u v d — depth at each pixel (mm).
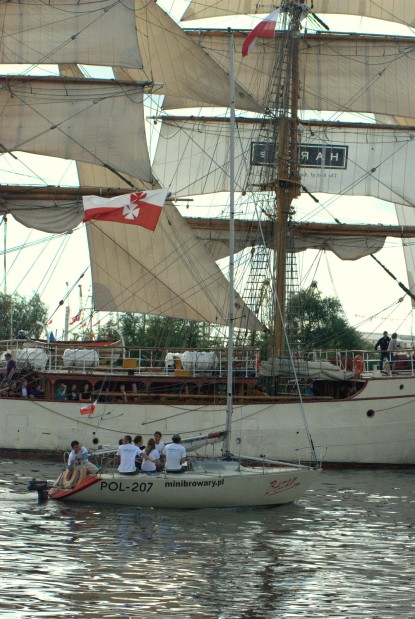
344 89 66250
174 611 20828
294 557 26422
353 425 49938
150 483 34062
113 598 21594
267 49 66312
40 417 49688
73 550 26203
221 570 24516
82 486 34250
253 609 21219
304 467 36656
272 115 59062
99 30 58156
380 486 42438
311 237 63281
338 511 34719
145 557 25672
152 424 49094
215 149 68062
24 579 22844
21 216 57844
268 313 56719
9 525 29672
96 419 49188
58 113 58500
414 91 65938
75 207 57938
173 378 49781
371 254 62969
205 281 58812
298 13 58969
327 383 52406
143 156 58969
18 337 53531
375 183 66750
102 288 59344
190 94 60781
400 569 25250
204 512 33625
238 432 49031
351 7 66312
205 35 66875
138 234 58781
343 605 21719
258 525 31281
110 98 58719
